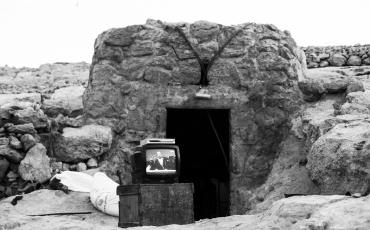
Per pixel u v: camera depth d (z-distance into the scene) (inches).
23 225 201.0
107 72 375.6
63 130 358.0
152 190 228.4
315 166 284.0
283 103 383.6
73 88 498.0
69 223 205.0
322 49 617.6
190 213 233.3
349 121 307.3
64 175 322.3
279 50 392.5
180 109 384.5
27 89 550.0
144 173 233.8
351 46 621.9
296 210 173.8
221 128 419.8
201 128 433.1
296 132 372.2
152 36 378.9
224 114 402.0
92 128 361.1
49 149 345.4
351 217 158.2
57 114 390.6
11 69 698.8
